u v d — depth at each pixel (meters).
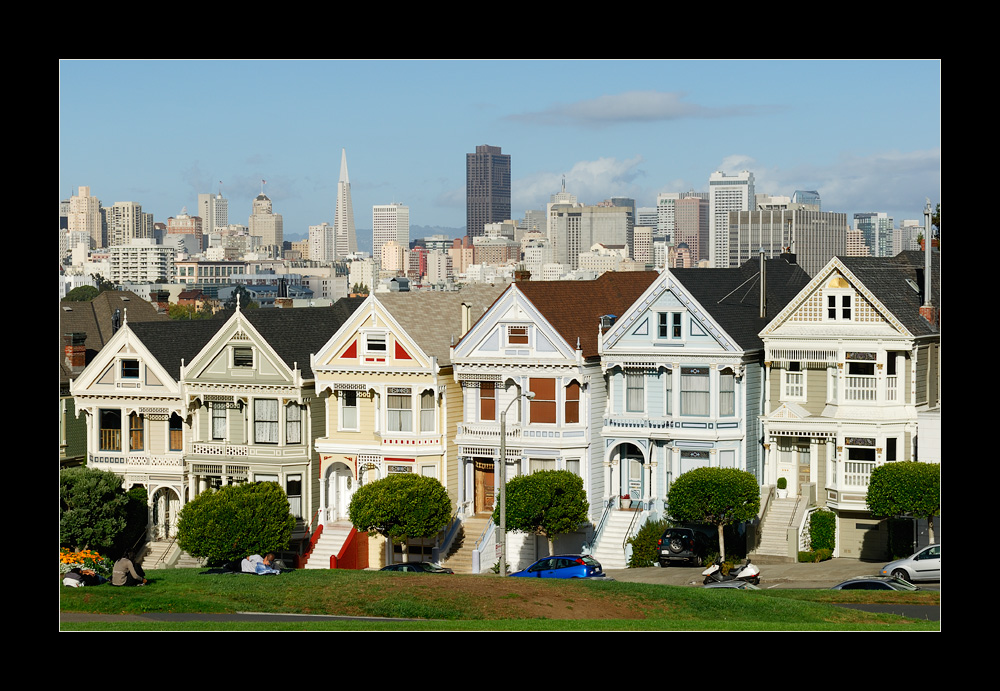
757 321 124.50
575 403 122.12
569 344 121.12
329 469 129.25
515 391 123.69
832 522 115.81
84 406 134.00
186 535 112.81
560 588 89.81
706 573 105.06
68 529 121.44
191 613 85.25
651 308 120.31
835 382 117.12
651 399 121.19
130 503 129.12
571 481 115.62
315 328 136.12
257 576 94.56
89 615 83.56
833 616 84.56
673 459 119.75
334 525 128.50
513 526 114.94
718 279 125.88
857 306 115.31
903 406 114.56
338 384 127.88
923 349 116.94
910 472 107.25
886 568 101.25
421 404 125.88
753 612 85.19
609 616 84.44
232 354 130.00
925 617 85.31
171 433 132.62
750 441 119.38
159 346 134.00
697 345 118.62
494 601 86.38
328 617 84.31
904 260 123.62
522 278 140.38
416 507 114.75
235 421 130.50
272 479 128.00
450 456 126.06
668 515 118.25
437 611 84.62
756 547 116.44
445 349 129.12
